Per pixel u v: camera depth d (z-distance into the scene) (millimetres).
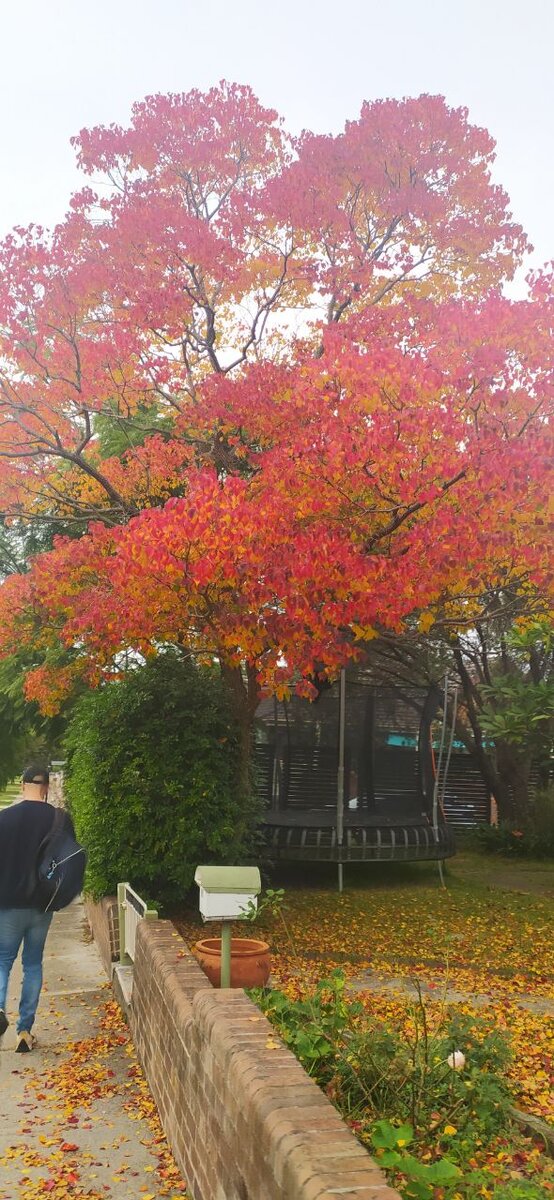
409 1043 4246
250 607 8617
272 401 10141
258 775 12742
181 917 10492
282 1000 4340
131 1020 6348
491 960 9094
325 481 8570
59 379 12117
